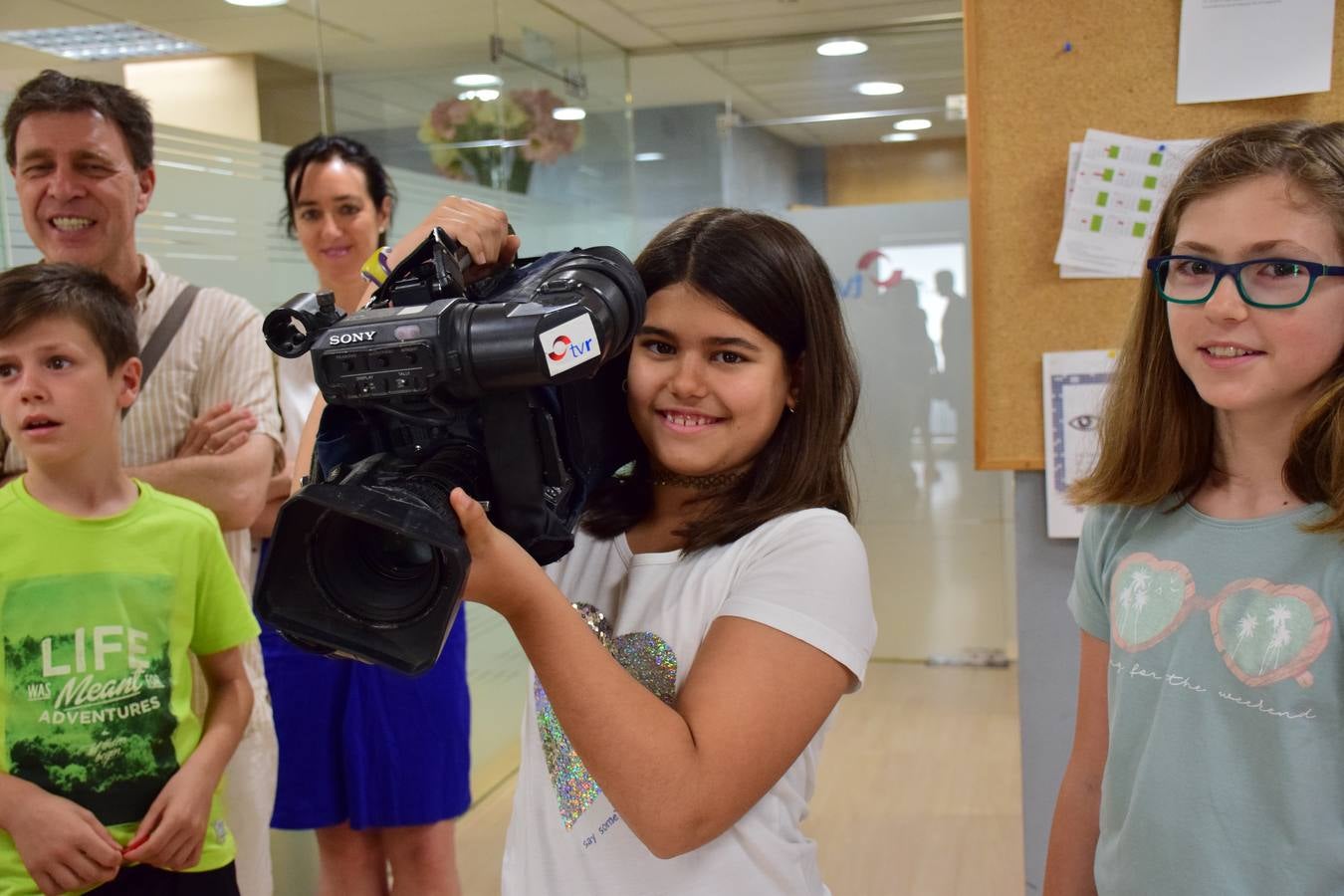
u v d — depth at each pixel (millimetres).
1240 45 1842
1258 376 999
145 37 2961
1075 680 2045
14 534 1521
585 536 1171
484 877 2947
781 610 977
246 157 2748
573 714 881
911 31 4781
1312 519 1010
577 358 833
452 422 908
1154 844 1045
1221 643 1032
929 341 4992
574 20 4512
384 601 810
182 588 1620
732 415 1033
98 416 1552
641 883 1003
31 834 1437
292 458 2436
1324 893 959
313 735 2279
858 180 5074
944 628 5078
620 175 5105
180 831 1530
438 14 3471
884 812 3342
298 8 3010
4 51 2844
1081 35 1917
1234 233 997
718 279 1013
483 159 3840
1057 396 1984
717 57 4984
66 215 1822
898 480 5074
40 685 1496
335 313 930
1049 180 1962
